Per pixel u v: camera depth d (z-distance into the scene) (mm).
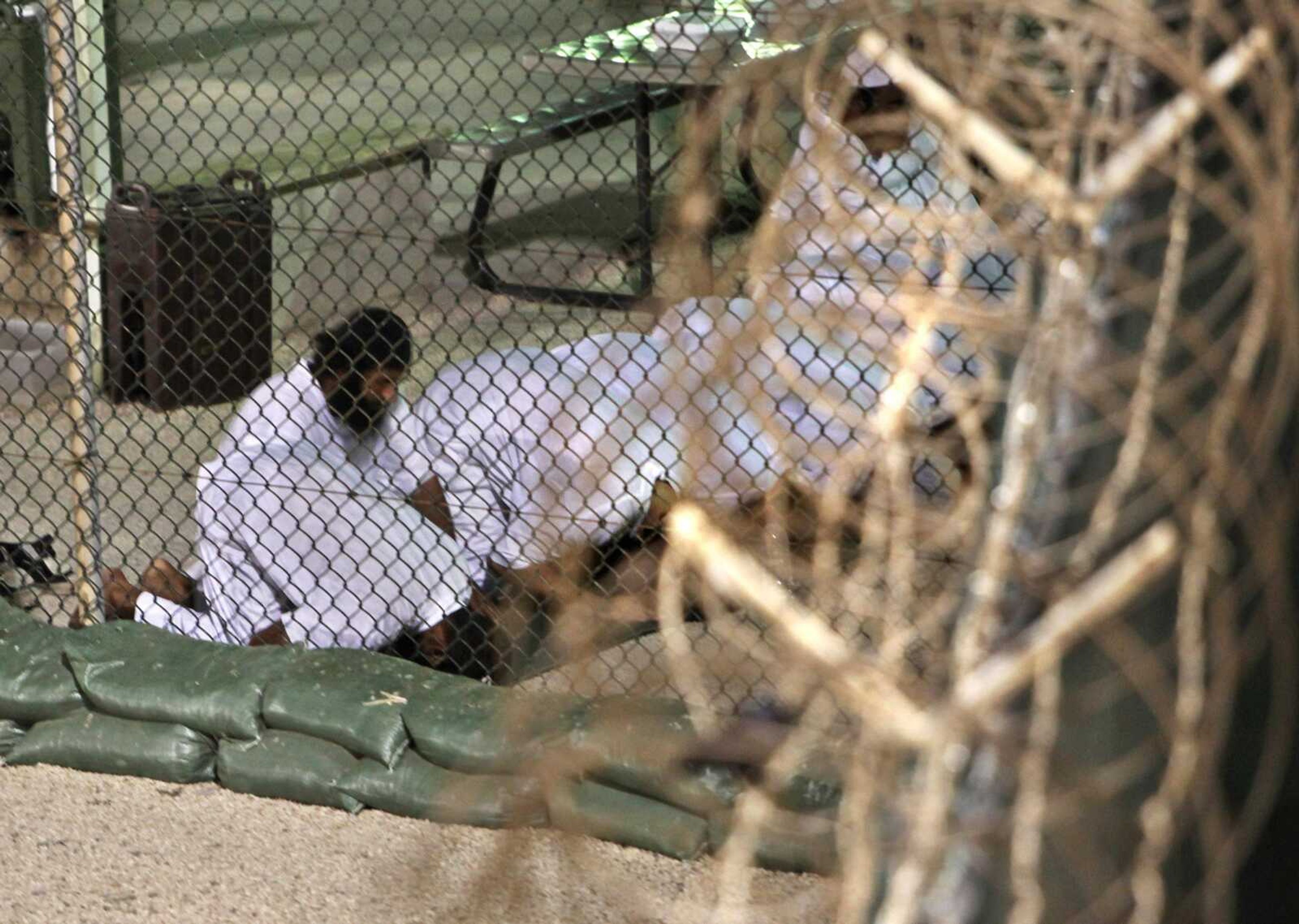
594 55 22297
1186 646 5258
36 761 15977
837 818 12516
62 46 16609
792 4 6273
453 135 25406
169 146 23609
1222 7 6582
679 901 12867
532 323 23719
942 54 5957
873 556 5762
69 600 19062
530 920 12531
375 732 15164
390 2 25344
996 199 6141
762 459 9352
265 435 18344
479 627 17562
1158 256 6672
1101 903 6504
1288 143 6320
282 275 25188
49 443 22516
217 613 18188
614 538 16344
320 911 13586
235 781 15461
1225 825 6832
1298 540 6926
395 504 18062
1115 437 6402
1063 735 6594
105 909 13680
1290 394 6227
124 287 23453
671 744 13750
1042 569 5797
